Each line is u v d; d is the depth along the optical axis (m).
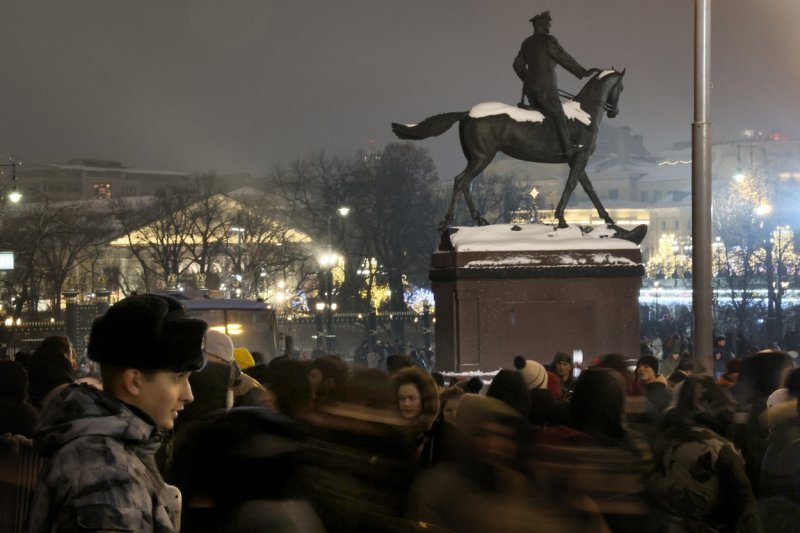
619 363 11.38
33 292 84.94
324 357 7.41
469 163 21.36
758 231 70.31
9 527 6.29
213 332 8.12
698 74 17.14
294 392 5.75
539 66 21.36
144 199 114.75
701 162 17.11
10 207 102.06
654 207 150.62
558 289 20.66
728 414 7.33
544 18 21.58
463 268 20.39
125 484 3.64
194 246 86.50
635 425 7.60
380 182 84.62
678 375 13.88
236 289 85.00
